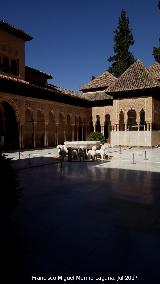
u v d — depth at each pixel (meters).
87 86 37.72
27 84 23.50
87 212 5.52
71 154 15.23
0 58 23.38
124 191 7.43
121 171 11.26
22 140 24.42
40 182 8.82
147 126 28.86
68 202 6.30
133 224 4.79
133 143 29.52
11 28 23.75
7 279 3.05
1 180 3.71
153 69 34.97
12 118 24.69
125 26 45.28
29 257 3.56
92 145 17.14
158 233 4.37
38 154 19.64
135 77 30.45
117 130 30.72
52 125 31.67
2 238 3.82
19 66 25.83
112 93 30.70
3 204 3.72
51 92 27.08
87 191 7.45
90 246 3.89
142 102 29.23
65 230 4.51
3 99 22.14
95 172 11.01
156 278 3.07
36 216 5.26
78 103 33.41
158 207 5.86
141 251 3.73
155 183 8.53
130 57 45.19
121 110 30.52
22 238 4.17
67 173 10.77
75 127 34.72
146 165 13.26
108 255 3.61
